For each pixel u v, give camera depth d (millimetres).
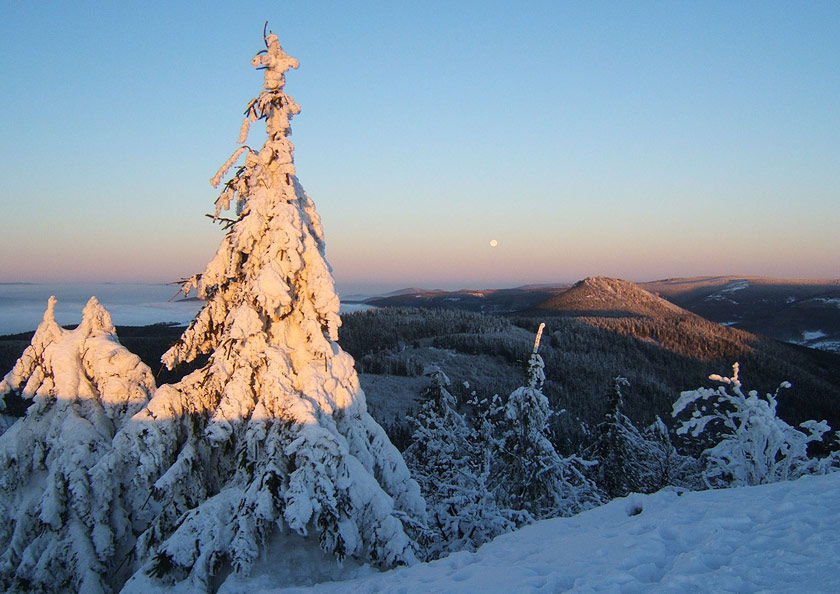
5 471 11852
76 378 12844
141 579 10070
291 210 12531
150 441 11594
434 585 8016
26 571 10961
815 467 13820
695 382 139500
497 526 14008
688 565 6324
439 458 20062
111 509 11844
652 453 23859
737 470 14617
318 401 12000
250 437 11352
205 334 13414
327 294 12547
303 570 10547
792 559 5953
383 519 10820
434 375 22203
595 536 8547
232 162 12859
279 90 13180
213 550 10242
